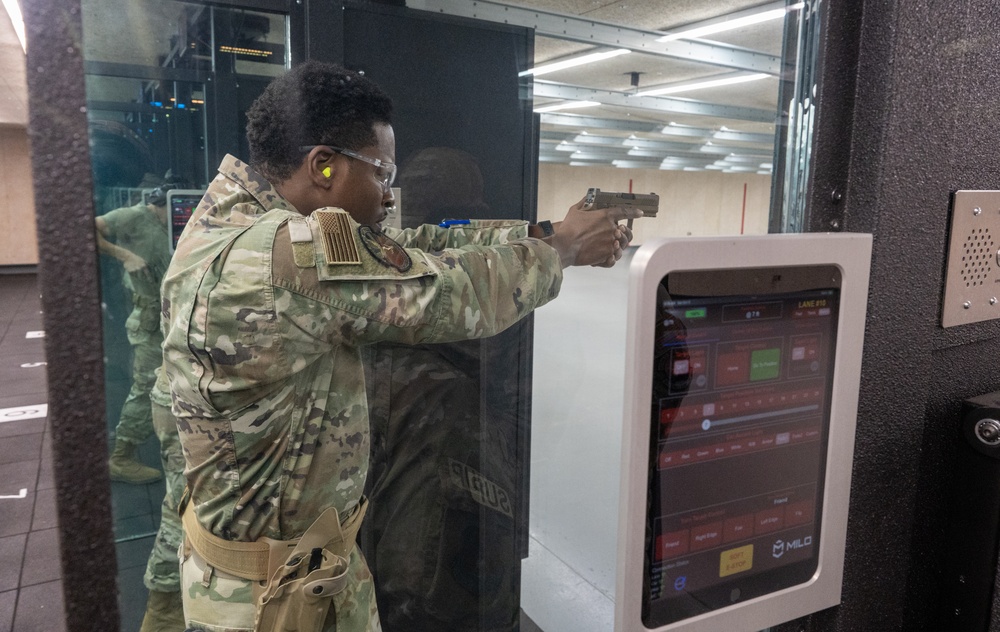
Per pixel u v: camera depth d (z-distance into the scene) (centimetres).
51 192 42
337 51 126
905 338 74
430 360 138
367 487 138
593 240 100
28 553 258
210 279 73
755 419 60
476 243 117
